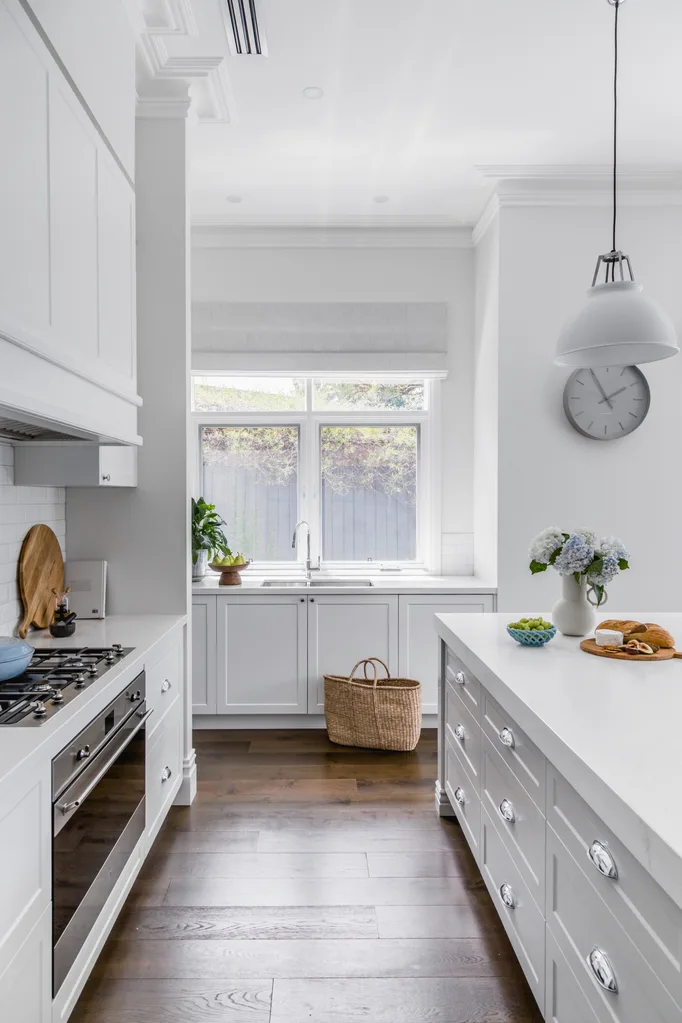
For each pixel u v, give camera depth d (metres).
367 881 2.29
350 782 3.11
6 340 1.39
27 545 2.52
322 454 4.41
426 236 4.22
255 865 2.38
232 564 3.88
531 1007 1.74
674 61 2.64
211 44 2.54
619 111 3.01
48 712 1.58
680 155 3.42
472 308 4.27
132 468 2.82
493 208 3.78
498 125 3.11
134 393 2.38
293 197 3.82
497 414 3.74
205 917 2.09
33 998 1.36
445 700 2.75
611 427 3.69
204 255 4.20
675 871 0.92
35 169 1.56
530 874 1.65
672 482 3.76
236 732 3.80
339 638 3.80
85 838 1.66
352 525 4.42
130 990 1.79
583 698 1.67
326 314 4.20
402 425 4.42
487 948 1.96
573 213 3.71
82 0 1.87
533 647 2.27
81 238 1.87
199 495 4.39
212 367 4.19
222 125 3.08
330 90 2.82
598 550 2.39
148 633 2.50
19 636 2.47
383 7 2.34
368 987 1.80
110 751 1.84
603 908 1.22
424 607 3.79
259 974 1.85
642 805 1.07
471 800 2.30
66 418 1.69
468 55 2.61
